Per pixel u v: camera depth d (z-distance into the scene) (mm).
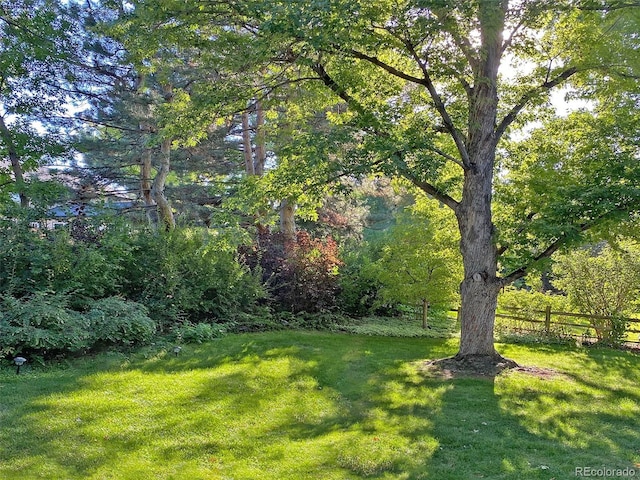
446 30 7102
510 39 8406
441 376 7586
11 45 12109
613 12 7922
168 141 14969
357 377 7500
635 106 8562
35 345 6895
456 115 8945
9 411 5371
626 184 7562
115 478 4027
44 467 4156
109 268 9094
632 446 4883
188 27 7758
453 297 12672
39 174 15680
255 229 14859
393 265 13023
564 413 5898
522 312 13148
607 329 11570
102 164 16562
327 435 5117
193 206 19531
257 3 6922
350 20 6844
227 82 8734
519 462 4457
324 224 20000
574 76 8930
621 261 11703
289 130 10523
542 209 8070
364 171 7297
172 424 5266
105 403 5797
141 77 14492
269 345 9539
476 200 8352
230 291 11719
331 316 13297
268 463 4406
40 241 8516
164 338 9398
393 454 4609
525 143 9875
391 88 9219
